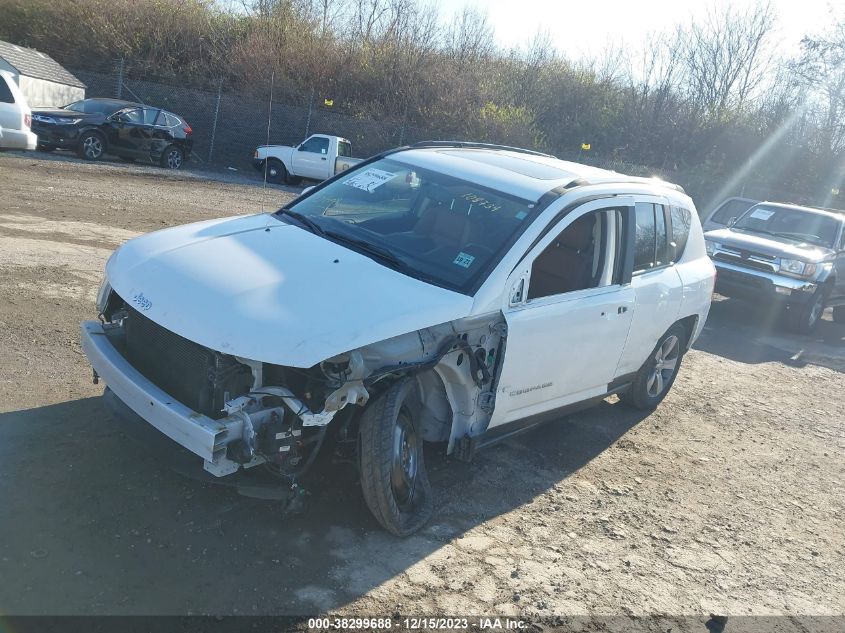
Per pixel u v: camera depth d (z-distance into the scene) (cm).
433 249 457
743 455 627
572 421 638
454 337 409
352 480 444
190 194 1622
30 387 495
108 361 387
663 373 686
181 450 369
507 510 459
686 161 3466
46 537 345
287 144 2767
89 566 331
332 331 354
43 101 2109
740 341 1112
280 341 344
